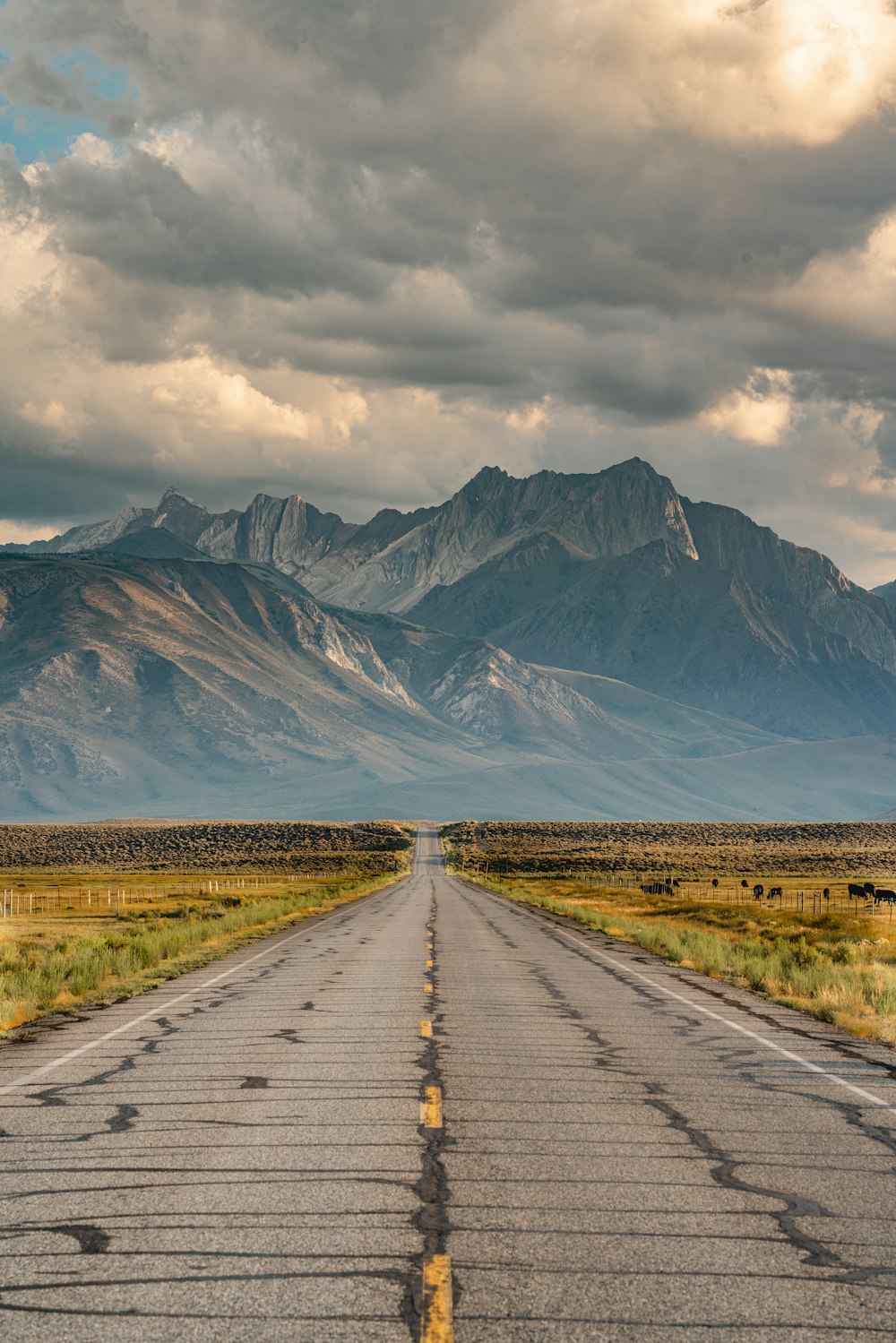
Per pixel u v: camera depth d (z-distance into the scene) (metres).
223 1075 17.55
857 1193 11.45
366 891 115.12
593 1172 12.12
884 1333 8.07
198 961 38.06
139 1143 13.27
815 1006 25.73
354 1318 8.20
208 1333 7.94
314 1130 13.95
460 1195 11.23
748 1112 15.17
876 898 96.75
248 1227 10.20
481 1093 16.25
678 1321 8.20
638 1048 20.33
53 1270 9.12
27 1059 19.02
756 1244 9.87
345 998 27.62
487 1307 8.40
